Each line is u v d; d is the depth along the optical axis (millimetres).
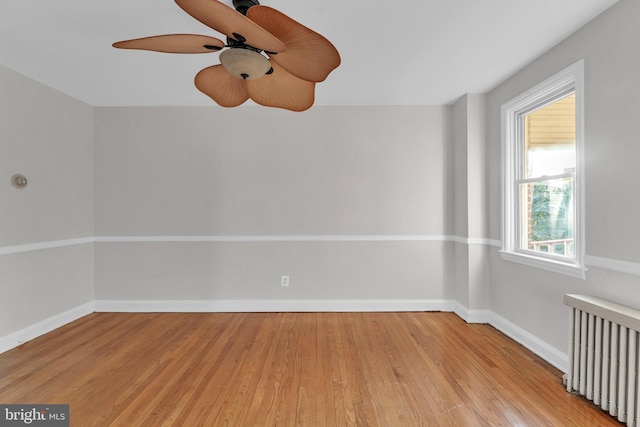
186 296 3719
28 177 2961
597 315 1865
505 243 3055
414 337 2988
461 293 3549
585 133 2145
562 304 2363
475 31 2213
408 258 3719
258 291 3730
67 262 3373
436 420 1821
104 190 3709
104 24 2139
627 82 1854
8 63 2689
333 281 3734
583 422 1793
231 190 3721
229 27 1348
